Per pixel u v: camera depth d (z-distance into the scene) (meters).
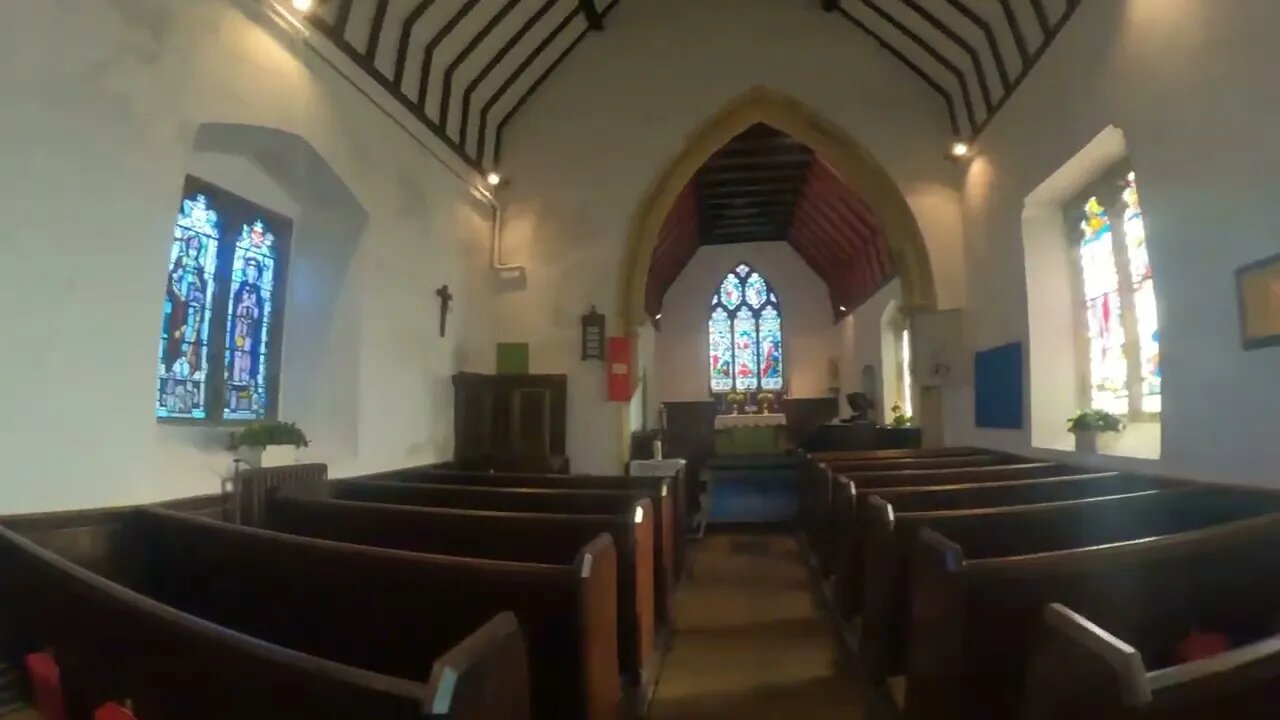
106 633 1.93
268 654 1.37
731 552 7.97
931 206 8.26
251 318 5.32
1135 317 5.51
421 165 6.75
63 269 3.24
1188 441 4.20
